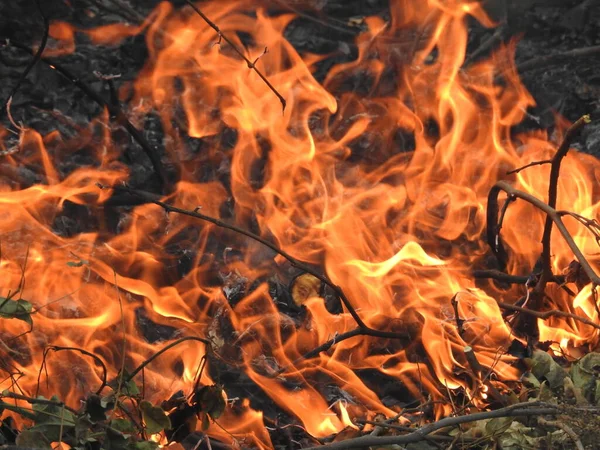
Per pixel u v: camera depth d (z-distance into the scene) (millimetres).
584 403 3199
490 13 7562
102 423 2822
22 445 2748
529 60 7020
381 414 3693
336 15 8062
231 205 5562
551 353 3799
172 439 3061
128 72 6992
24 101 6316
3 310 3096
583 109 6520
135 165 5891
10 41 5305
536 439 3086
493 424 3096
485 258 4961
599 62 6906
